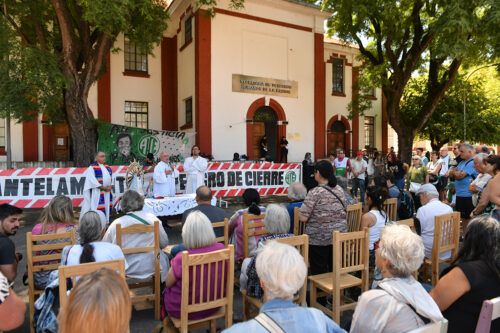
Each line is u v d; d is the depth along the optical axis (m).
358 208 5.59
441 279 2.49
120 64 17.97
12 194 9.36
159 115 18.83
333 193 4.41
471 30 12.41
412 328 2.07
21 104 10.29
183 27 17.70
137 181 9.66
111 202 8.88
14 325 2.13
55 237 3.92
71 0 12.18
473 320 2.36
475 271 2.38
